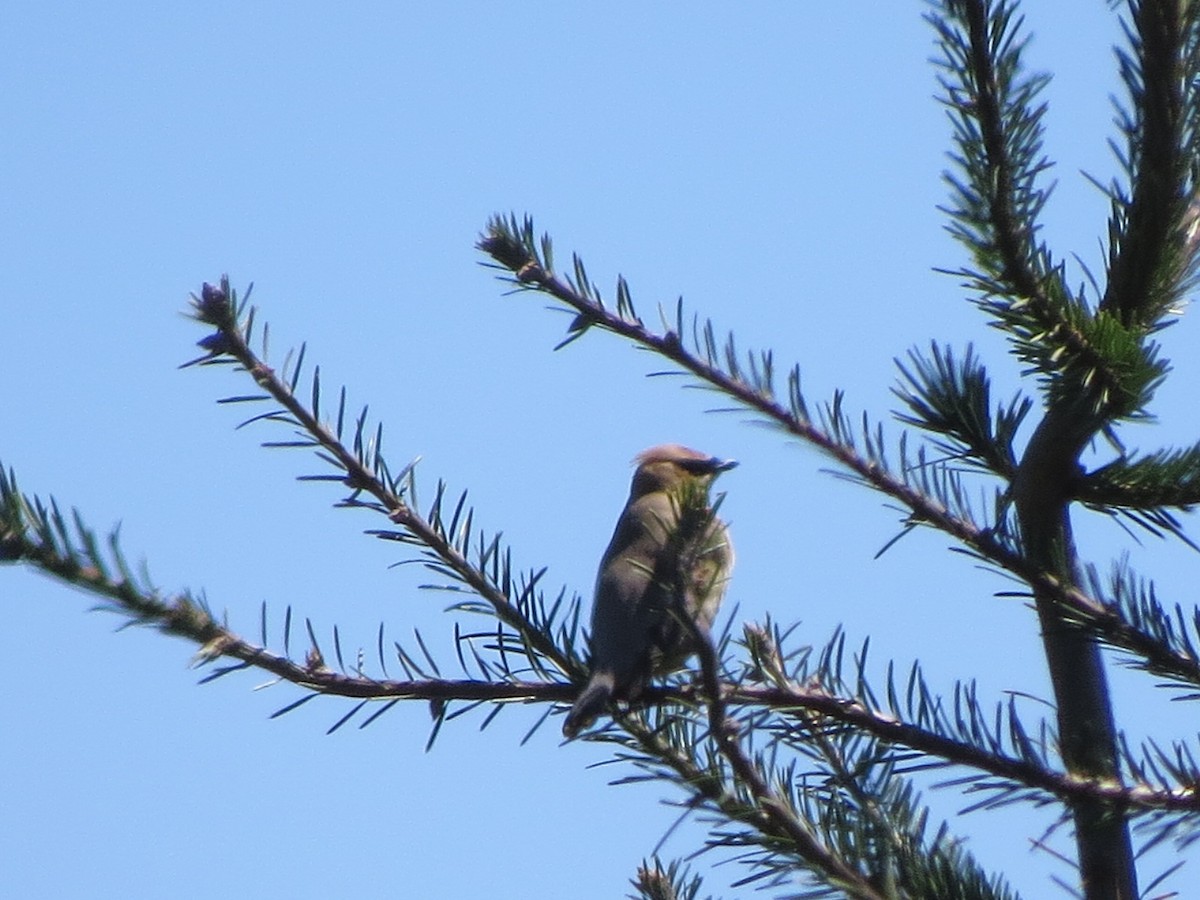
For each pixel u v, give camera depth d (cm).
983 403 774
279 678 758
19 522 681
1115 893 649
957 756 658
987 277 712
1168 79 690
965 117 708
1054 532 740
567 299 850
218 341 793
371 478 837
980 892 638
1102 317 688
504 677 832
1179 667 668
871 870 635
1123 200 729
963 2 694
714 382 807
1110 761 635
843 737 693
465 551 860
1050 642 709
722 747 646
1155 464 723
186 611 718
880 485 759
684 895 768
